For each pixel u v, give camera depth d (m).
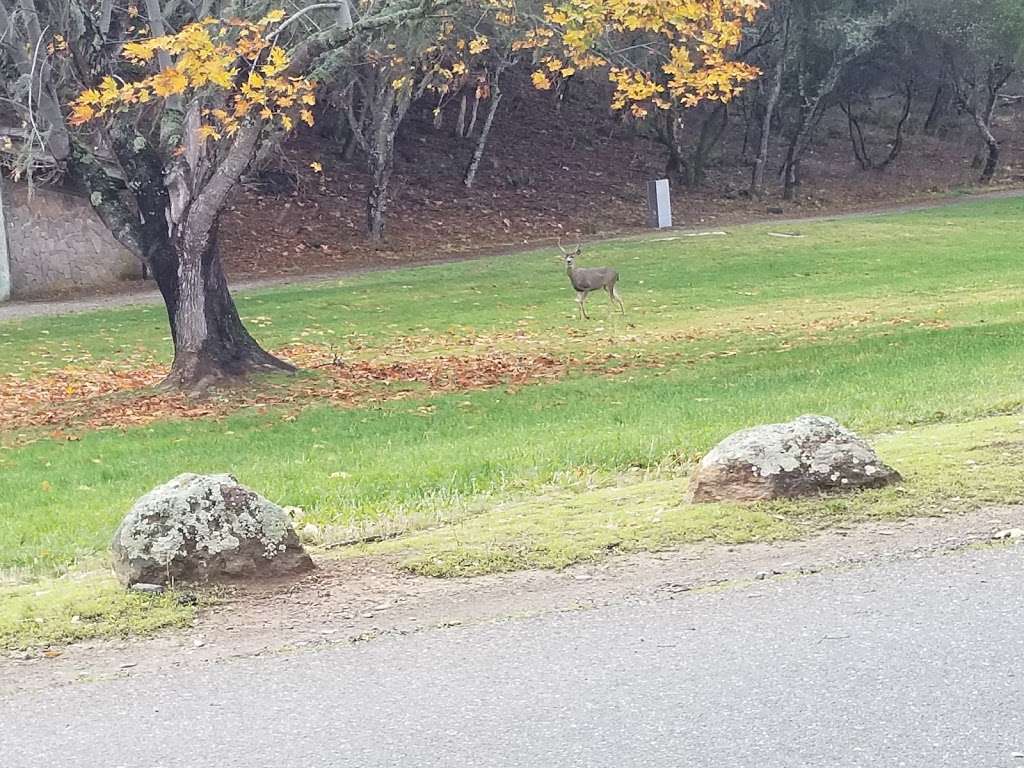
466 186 45.72
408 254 37.41
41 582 7.19
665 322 21.67
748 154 54.94
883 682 4.85
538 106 54.94
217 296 16.48
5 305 29.55
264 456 11.69
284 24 14.52
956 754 4.22
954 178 53.47
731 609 5.84
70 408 15.63
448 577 6.67
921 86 56.34
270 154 16.81
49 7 17.33
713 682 4.96
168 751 4.60
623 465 9.64
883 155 56.69
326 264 35.50
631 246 34.81
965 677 4.85
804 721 4.54
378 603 6.32
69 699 5.20
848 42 44.72
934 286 24.95
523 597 6.27
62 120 15.84
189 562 6.63
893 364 14.59
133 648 5.84
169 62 15.38
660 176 50.09
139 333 22.95
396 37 19.48
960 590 5.87
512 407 13.88
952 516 7.12
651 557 6.77
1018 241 33.09
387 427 13.05
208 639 5.92
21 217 31.36
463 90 49.88
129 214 16.17
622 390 14.54
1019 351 14.89
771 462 7.68
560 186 47.47
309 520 8.43
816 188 50.72
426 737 4.60
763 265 29.83
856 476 7.69
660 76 37.81
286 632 5.96
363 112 42.03
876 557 6.48
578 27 14.12
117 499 9.92
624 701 4.82
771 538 6.95
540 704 4.84
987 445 8.74
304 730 4.73
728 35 13.62
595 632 5.66
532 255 34.56
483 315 23.58
